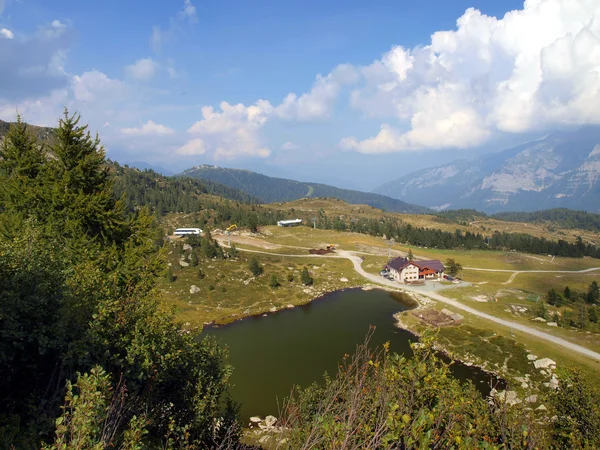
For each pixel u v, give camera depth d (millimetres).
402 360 8344
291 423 10055
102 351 12695
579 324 61094
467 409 8945
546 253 157375
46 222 24031
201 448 13984
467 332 58719
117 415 9023
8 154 26625
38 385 11859
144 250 26938
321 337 58812
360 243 147375
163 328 15234
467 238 167625
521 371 45469
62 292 12641
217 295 80062
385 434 6719
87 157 26906
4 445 8859
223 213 183500
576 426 15266
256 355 52031
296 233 164500
